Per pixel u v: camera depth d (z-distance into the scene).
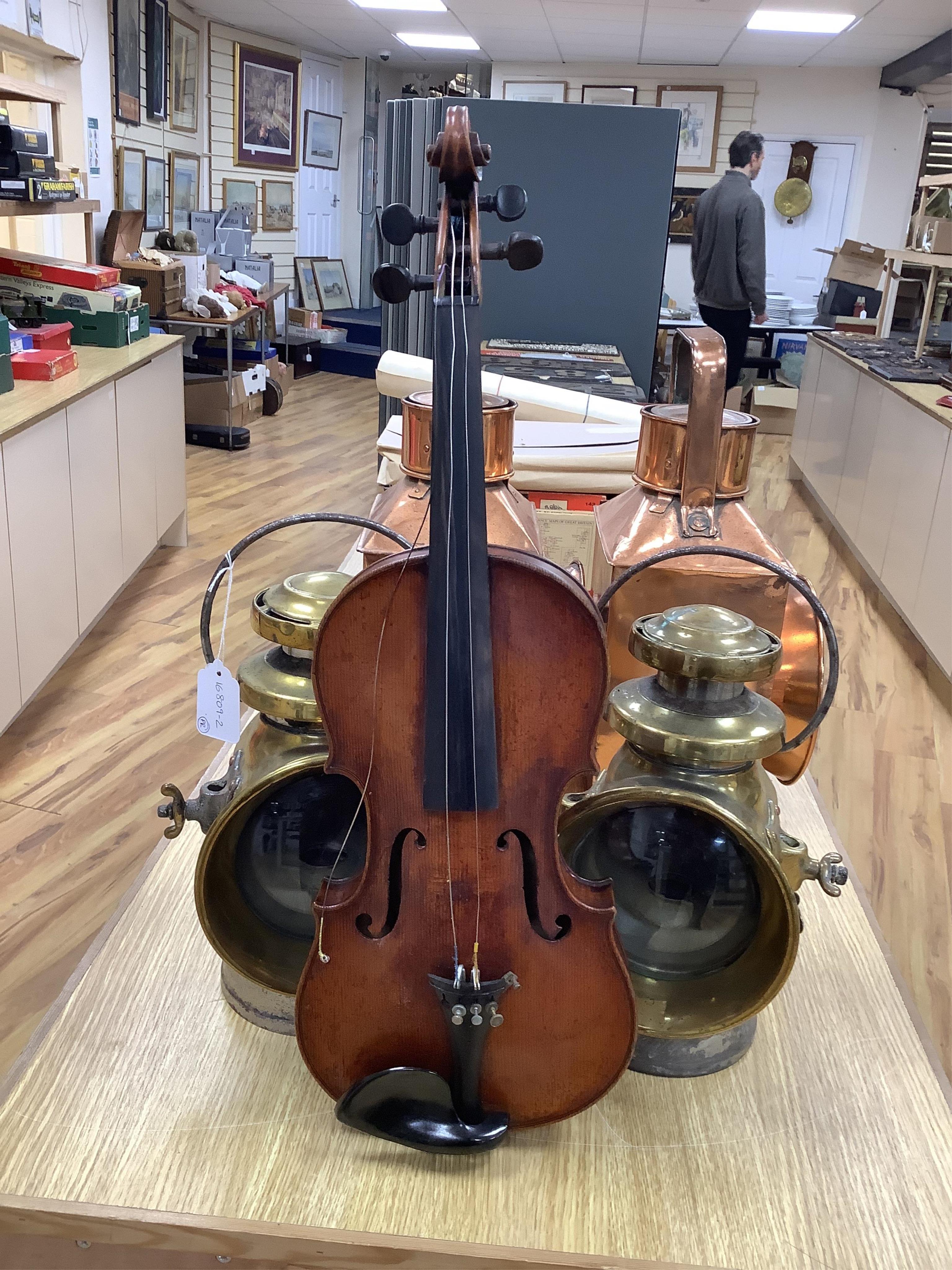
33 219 5.46
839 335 6.16
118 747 2.88
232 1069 0.91
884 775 3.01
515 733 0.74
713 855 0.82
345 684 0.74
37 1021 1.90
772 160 10.27
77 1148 0.82
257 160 9.84
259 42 9.55
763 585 1.03
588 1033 0.79
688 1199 0.80
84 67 6.27
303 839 0.86
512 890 0.77
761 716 0.83
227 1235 0.76
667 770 0.83
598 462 1.52
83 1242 0.80
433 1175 0.81
